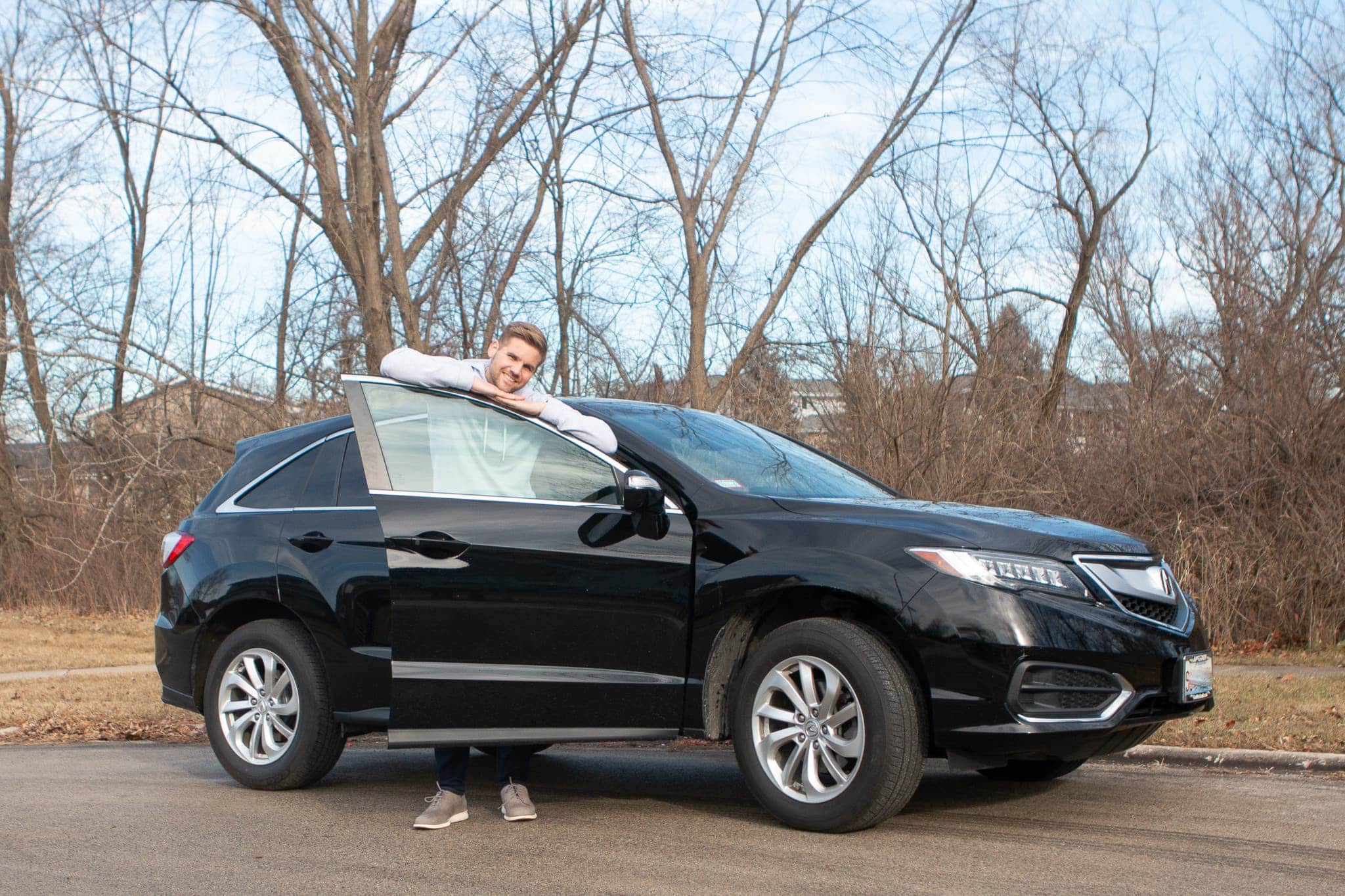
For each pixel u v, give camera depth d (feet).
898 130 50.80
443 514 16.53
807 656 15.62
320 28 48.52
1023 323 57.93
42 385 72.84
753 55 49.96
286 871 14.43
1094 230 64.80
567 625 16.56
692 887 13.41
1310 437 40.40
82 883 13.97
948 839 15.35
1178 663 15.43
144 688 36.24
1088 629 14.90
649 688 16.42
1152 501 42.88
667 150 50.08
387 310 50.16
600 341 55.11
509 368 17.13
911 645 15.10
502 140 51.39
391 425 16.96
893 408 45.19
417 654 16.15
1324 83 47.29
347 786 20.20
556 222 54.03
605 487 16.93
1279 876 13.56
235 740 19.83
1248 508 41.37
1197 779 19.48
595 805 18.12
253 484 20.63
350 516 18.80
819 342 49.26
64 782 20.74
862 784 15.02
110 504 66.69
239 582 19.62
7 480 76.43
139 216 79.36
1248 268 45.78
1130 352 49.29
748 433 20.11
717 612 16.15
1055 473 44.86
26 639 56.80
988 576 14.97
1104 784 19.10
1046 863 14.16
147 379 54.75
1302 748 20.83
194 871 14.47
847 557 15.56
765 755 15.98
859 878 13.64
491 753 23.27
